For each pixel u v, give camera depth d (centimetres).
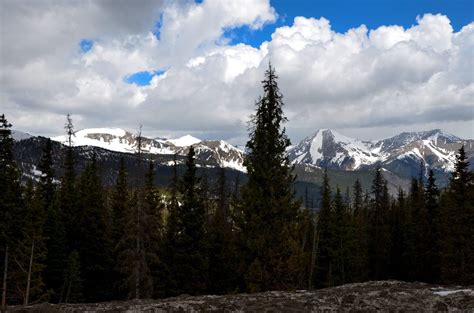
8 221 3503
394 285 2361
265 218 2716
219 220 4772
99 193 4975
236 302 2023
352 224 5791
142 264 3506
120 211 4956
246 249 2797
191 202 4169
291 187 2773
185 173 4234
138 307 2005
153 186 4528
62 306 2136
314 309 1803
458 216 4341
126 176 5091
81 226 4681
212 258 4634
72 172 5278
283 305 1867
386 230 6781
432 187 5578
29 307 2058
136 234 3503
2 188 3528
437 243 5219
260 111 2806
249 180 2814
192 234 4175
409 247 6044
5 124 3569
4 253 3619
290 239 2645
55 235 4356
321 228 5547
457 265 4331
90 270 4650
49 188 4941
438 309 1725
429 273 5625
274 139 2764
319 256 5469
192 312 1869
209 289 4572
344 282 5353
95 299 4691
